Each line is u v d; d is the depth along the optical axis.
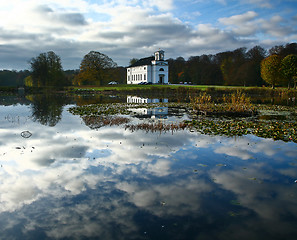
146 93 57.25
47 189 6.45
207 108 23.02
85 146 10.48
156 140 11.50
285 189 6.44
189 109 25.05
